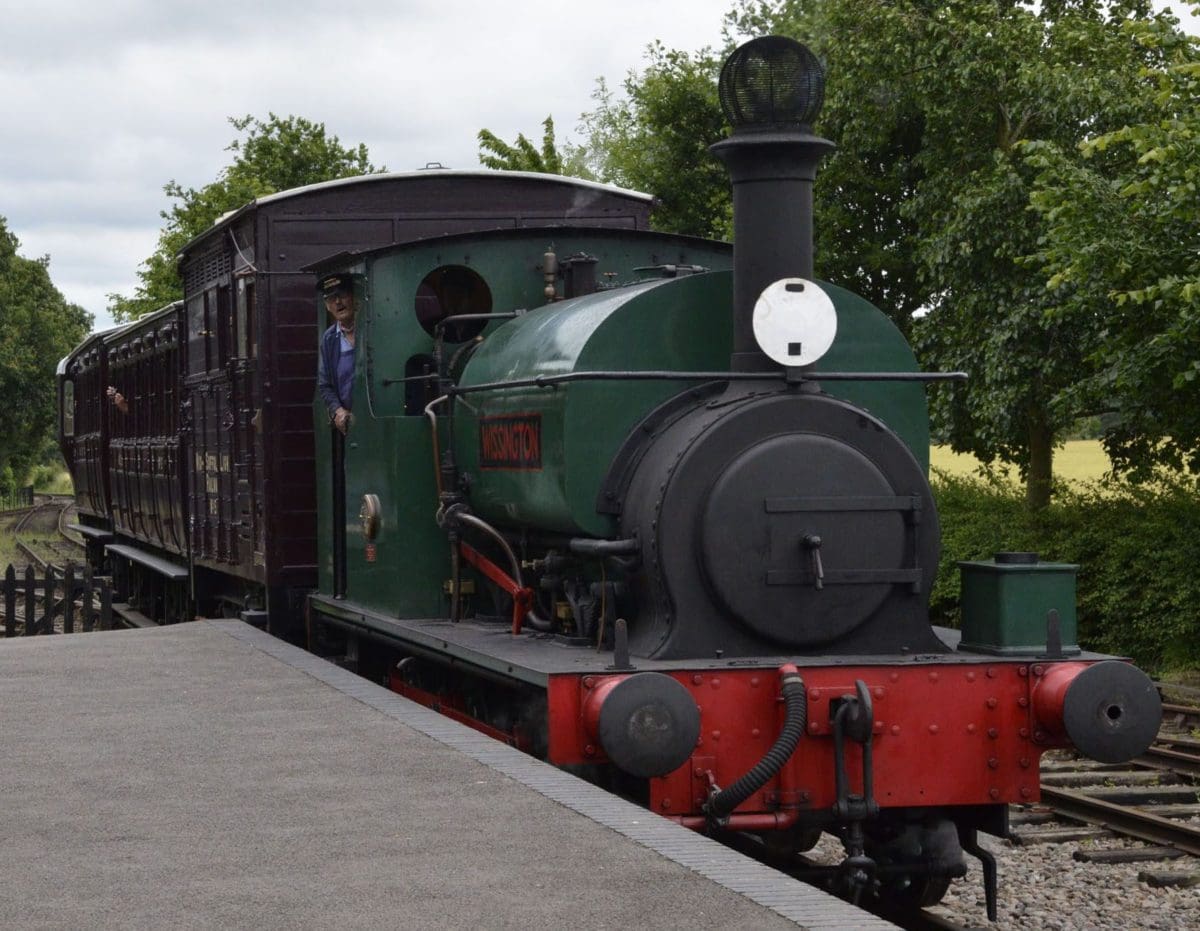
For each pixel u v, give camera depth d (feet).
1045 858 28.35
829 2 65.41
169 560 60.90
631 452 24.43
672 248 32.81
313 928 15.40
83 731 27.02
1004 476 62.85
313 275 38.70
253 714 28.30
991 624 23.97
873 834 24.41
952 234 56.70
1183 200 42.68
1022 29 57.00
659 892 16.55
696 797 22.34
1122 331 47.06
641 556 23.63
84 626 68.74
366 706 28.96
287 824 19.85
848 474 23.49
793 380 23.75
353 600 33.65
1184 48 44.16
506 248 32.04
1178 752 38.11
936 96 59.77
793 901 16.19
